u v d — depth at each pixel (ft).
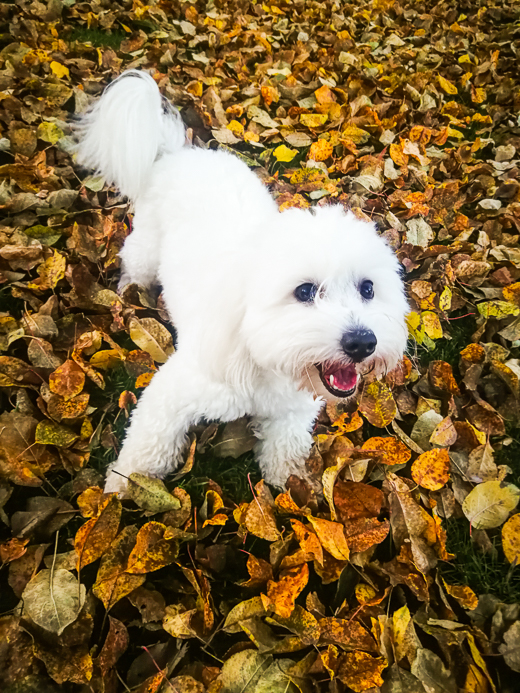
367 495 1.37
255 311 1.23
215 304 1.29
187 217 1.70
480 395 1.74
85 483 1.37
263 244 1.25
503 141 2.95
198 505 1.42
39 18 2.96
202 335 1.31
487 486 1.39
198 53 3.13
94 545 1.19
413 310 1.94
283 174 2.41
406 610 1.17
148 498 1.31
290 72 3.09
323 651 1.12
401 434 1.56
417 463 1.42
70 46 2.85
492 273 2.11
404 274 2.08
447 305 1.92
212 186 1.77
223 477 1.52
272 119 2.72
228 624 1.14
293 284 1.22
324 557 1.30
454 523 1.43
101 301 1.73
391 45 3.85
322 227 1.26
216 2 3.74
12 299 1.71
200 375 1.36
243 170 1.91
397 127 2.88
